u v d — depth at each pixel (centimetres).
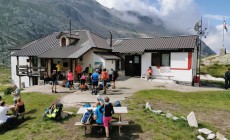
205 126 1280
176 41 3278
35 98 2027
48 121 1366
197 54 3388
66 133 1202
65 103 1781
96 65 3133
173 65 3162
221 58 5506
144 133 1183
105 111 1120
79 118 1407
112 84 2766
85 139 1134
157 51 3259
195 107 1761
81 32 3653
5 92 2548
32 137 1170
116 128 1255
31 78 3678
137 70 3525
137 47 3438
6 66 10494
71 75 2436
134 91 2353
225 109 1714
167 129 1236
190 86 2941
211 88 2833
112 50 3559
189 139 1118
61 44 3359
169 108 1694
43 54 3238
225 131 1215
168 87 2752
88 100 1875
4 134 1236
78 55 2962
